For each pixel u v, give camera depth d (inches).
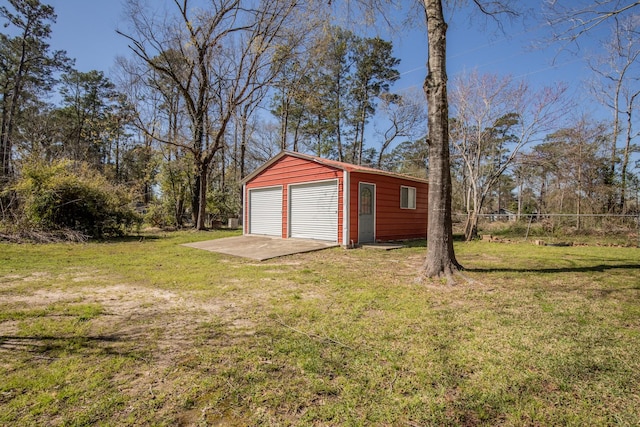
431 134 214.8
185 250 365.7
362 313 145.0
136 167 1183.6
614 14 203.8
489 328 127.0
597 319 137.9
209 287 192.5
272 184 474.6
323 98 973.8
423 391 84.0
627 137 634.2
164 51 577.0
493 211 1403.8
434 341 114.2
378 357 102.1
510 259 302.7
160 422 71.5
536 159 634.2
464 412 76.2
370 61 978.1
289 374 91.7
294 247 363.3
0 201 420.5
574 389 85.7
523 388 85.9
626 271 239.1
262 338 116.3
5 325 127.4
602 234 528.7
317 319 136.6
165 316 140.2
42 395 80.3
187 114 749.9
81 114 1218.6
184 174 726.5
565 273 231.1
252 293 179.5
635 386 87.1
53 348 107.0
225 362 98.4
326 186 404.8
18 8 854.5
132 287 191.9
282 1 518.0
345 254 333.7
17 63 924.6
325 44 571.2
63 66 992.2
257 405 77.9
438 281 202.2
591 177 638.5
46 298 166.4
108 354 103.2
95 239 457.1
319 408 77.0
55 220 427.5
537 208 1091.3
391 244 415.2
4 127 973.2
